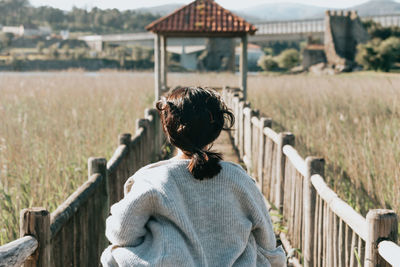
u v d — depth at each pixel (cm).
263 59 7306
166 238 139
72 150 626
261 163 613
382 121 872
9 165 543
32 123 809
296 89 1573
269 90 1589
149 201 142
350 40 6100
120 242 144
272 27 7194
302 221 395
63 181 503
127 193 156
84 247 304
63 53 8381
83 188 305
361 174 489
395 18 6378
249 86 1809
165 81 1480
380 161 498
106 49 9362
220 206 147
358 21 6075
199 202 146
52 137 688
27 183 474
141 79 2111
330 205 299
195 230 145
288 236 449
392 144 562
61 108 1034
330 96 1324
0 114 889
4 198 423
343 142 635
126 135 477
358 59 5575
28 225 212
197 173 144
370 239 221
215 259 145
